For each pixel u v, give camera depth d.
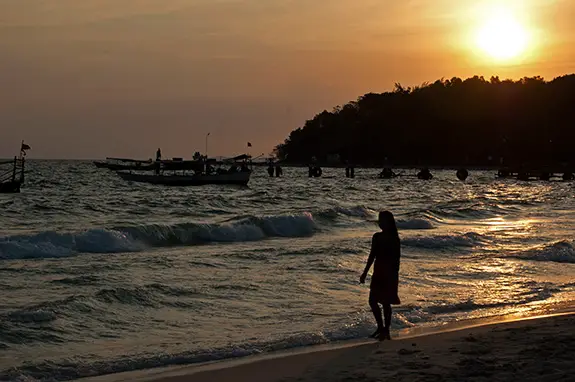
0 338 11.34
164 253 22.98
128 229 24.81
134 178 85.19
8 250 21.45
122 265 19.48
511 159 196.62
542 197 63.72
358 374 9.36
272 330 12.51
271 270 18.80
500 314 13.93
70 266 19.27
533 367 9.19
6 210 39.19
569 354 9.84
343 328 12.31
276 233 29.67
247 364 10.22
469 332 11.99
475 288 16.89
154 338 11.94
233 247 25.00
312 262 20.06
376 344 11.26
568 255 22.08
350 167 128.75
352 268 19.23
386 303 11.70
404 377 9.06
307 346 11.34
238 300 14.98
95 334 12.03
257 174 153.50
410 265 20.27
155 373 9.88
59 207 41.56
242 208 45.59
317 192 70.69
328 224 32.84
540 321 12.80
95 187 77.12
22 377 9.52
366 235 29.77
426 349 10.69
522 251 23.03
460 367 9.39
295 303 14.84
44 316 12.52
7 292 15.44
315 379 9.32
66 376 9.75
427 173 122.00
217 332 12.40
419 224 33.56
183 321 13.16
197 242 26.62
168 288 15.41
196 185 78.94
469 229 32.56
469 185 99.19
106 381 9.55
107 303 13.80
